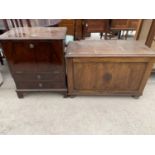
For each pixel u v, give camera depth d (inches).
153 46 74.6
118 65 58.0
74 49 60.1
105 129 54.1
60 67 59.6
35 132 53.4
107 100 68.0
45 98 69.7
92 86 65.1
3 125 56.1
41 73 61.5
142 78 61.8
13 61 57.9
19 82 64.8
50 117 59.3
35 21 83.8
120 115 59.9
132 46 63.2
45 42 52.9
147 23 76.2
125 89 65.8
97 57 54.9
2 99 69.5
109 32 131.6
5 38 51.8
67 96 69.6
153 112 61.3
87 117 59.1
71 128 54.7
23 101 68.0
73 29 111.8
